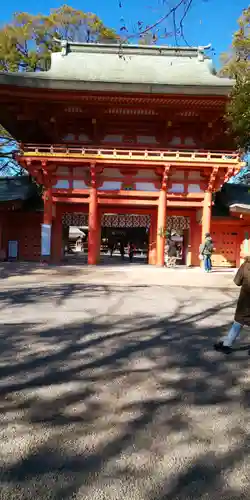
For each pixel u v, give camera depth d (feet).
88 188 79.82
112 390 15.88
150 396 15.34
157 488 9.53
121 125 85.35
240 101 51.57
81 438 11.91
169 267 78.13
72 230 187.11
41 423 12.86
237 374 18.12
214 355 21.07
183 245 98.89
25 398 14.90
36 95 74.08
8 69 107.45
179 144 86.94
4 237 89.30
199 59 88.74
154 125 85.35
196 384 16.75
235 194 98.68
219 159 77.20
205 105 76.23
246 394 15.75
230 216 90.48
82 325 27.73
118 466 10.45
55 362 19.35
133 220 92.38
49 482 9.71
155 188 81.00
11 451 11.14
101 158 76.43
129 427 12.69
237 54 67.87
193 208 90.43
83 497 9.16
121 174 80.89
